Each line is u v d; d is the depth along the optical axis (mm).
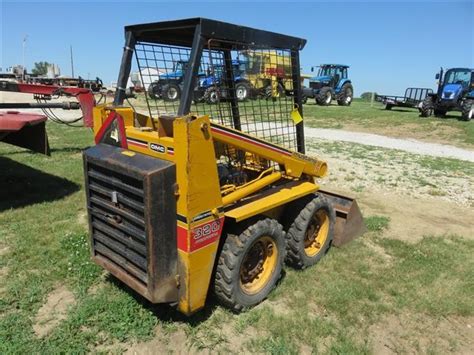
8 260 4293
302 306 3730
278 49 3814
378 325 3574
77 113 18578
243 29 3273
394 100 24625
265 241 3691
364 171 8945
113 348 3100
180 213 2992
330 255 4723
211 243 3170
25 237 4820
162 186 2887
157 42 3617
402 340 3414
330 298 3846
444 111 21047
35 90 8648
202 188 2998
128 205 3061
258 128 4520
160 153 3031
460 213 6617
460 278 4383
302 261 4289
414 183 8148
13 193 6445
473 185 8164
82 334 3186
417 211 6598
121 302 3566
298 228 4164
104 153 3297
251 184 3771
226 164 4035
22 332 3186
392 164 9805
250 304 3609
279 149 3887
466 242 5328
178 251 3080
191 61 2957
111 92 9641
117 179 3127
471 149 13258
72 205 5992
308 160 4246
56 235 4910
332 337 3371
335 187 7719
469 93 19453
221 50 3746
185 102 2941
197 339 3227
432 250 5035
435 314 3762
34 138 6211
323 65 29672
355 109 25219
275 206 3719
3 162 8359
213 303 3662
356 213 5148
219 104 3764
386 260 4754
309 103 30531
